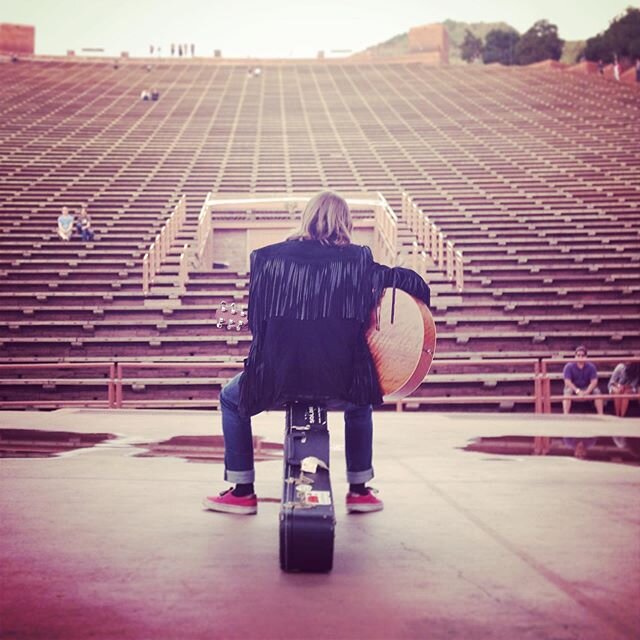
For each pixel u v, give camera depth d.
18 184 26.09
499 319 15.45
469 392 13.72
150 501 3.85
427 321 3.08
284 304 3.01
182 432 7.51
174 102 43.69
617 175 26.98
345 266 3.04
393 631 2.05
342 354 3.01
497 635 2.02
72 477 4.59
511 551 2.90
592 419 9.27
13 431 7.56
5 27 59.84
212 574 2.58
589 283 17.53
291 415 3.01
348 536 3.13
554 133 34.19
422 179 27.61
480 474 4.82
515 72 53.44
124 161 30.53
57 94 44.56
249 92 47.28
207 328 15.41
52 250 19.89
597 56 70.81
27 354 14.85
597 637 2.01
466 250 19.75
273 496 4.04
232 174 28.86
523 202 24.05
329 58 62.28
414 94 45.88
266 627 2.08
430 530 3.24
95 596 2.34
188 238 22.47
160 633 2.04
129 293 16.56
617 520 3.45
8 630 2.05
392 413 10.13
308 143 34.44
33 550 2.88
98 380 13.84
